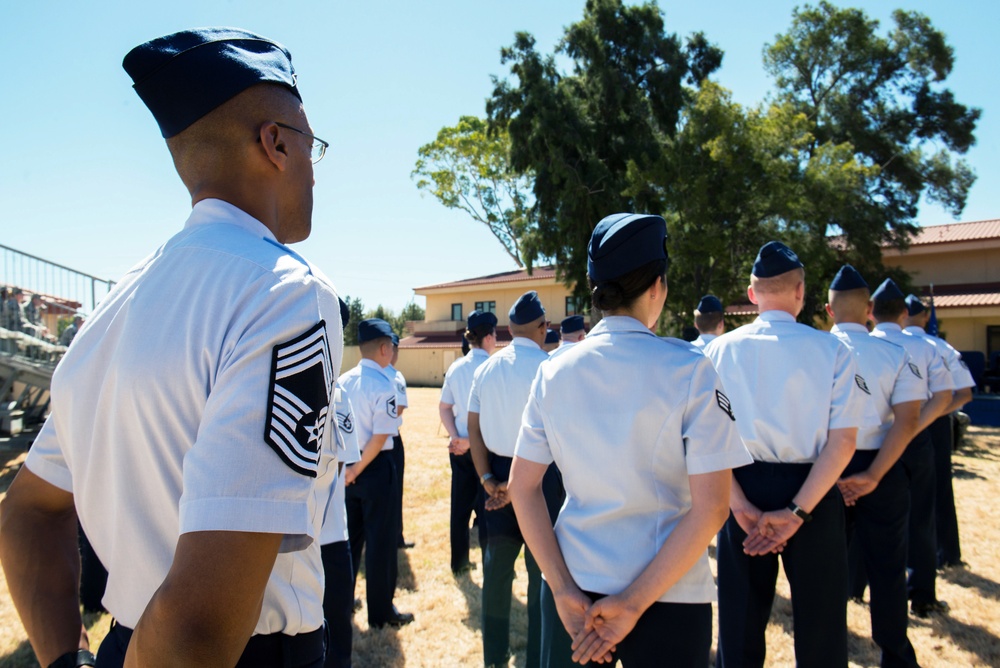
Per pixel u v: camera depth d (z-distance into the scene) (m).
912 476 4.07
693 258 14.82
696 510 1.62
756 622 2.60
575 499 1.81
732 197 14.55
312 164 1.16
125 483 0.92
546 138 17.30
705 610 1.70
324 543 2.94
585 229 17.12
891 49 22.64
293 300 0.90
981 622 3.92
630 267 1.80
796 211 14.63
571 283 18.22
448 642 3.77
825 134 22.41
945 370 4.02
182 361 0.86
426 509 6.84
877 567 3.18
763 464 2.57
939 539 4.92
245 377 0.82
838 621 2.45
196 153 1.04
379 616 3.93
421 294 36.69
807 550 2.46
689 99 18.75
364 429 3.79
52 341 11.11
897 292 4.21
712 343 2.88
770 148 14.88
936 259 22.80
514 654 3.61
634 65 18.59
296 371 0.85
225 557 0.74
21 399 10.52
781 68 23.95
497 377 3.53
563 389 1.80
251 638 1.02
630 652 1.69
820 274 15.11
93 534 0.99
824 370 2.49
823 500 2.48
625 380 1.71
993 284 21.58
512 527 3.44
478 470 3.59
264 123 1.04
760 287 2.74
